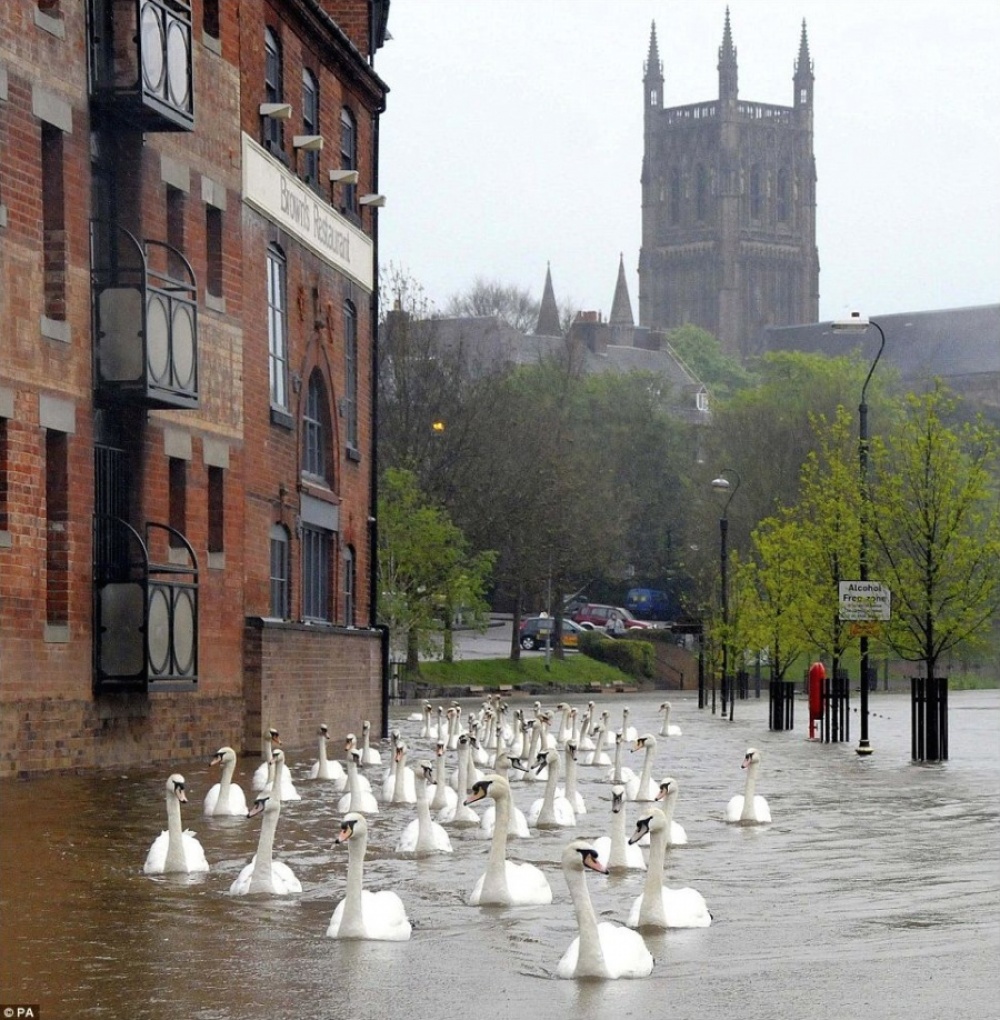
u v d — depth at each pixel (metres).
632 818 26.22
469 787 29.11
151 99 31.52
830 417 115.56
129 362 31.39
